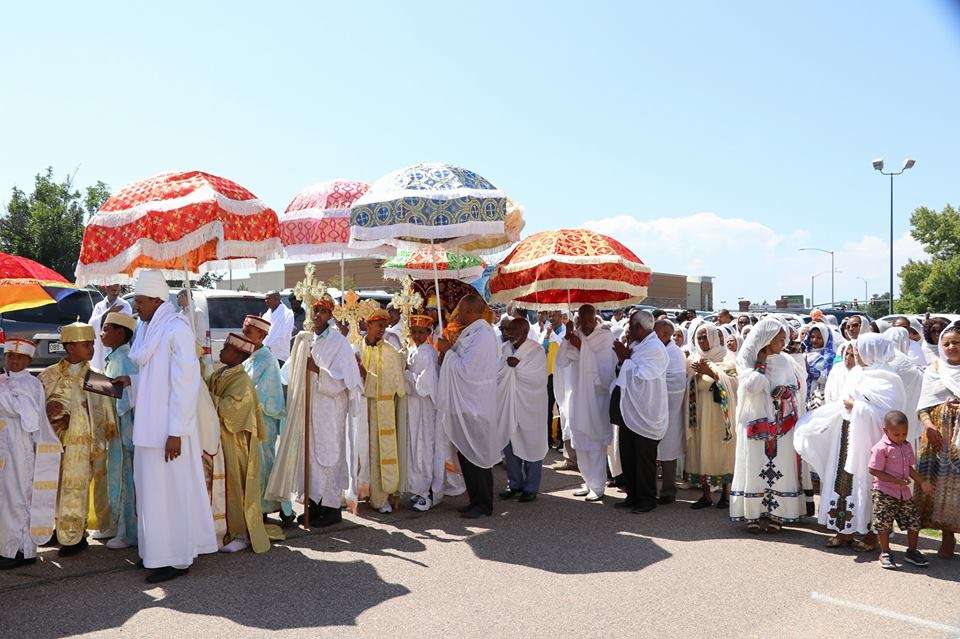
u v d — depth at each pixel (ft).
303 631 15.94
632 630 16.06
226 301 49.62
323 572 19.53
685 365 27.22
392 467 25.38
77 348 20.48
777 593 18.20
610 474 30.63
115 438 21.43
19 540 19.60
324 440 23.68
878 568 20.04
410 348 26.58
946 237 179.22
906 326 33.30
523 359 27.09
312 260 31.48
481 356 25.12
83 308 44.11
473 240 30.63
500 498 28.04
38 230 91.76
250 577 19.12
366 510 26.09
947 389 20.98
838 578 19.25
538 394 27.30
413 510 26.14
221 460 20.93
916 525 20.15
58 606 17.20
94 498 21.53
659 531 23.57
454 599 17.75
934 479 20.92
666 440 27.04
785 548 21.77
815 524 24.39
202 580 18.88
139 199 20.76
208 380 21.72
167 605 17.29
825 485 21.91
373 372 25.46
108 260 20.36
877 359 21.49
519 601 17.65
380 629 16.06
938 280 169.78
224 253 21.84
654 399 25.44
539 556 20.97
